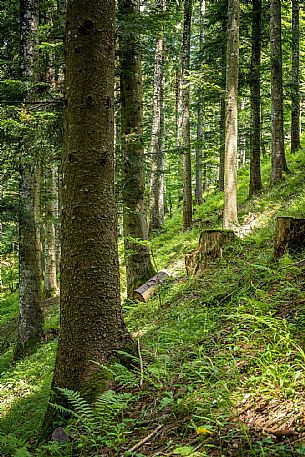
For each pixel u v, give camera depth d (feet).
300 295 15.26
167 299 28.43
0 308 68.74
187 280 28.99
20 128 25.12
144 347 16.85
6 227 75.72
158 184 78.74
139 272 35.78
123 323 15.33
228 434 9.12
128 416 12.07
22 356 36.19
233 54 37.37
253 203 46.21
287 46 71.00
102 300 14.61
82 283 14.43
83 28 14.28
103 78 14.55
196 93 59.72
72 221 14.51
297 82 63.31
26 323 36.96
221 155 68.90
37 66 31.07
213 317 17.87
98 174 14.55
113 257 14.96
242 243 27.81
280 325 13.23
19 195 37.17
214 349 14.28
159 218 74.33
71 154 14.53
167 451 9.53
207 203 69.36
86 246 14.44
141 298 32.58
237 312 15.69
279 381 10.53
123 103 36.06
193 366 12.24
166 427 10.64
